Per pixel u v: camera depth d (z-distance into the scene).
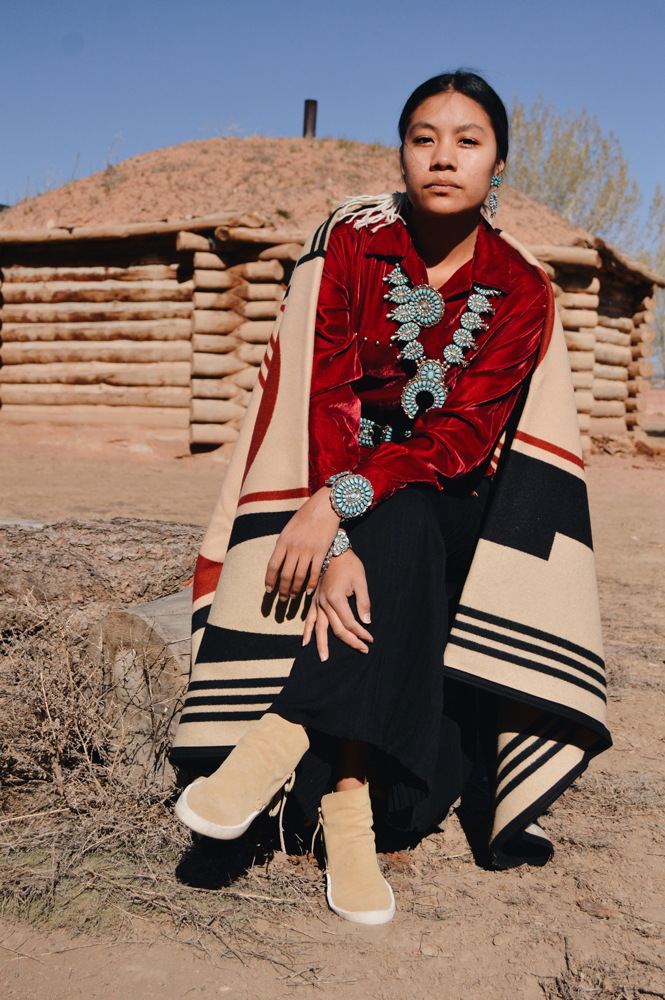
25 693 2.05
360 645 1.52
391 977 1.44
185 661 2.04
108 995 1.37
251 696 1.66
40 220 13.35
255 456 1.75
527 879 1.80
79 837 1.79
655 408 35.50
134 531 2.73
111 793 1.94
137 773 2.08
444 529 1.72
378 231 1.84
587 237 13.46
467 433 1.70
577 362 13.70
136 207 13.27
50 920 1.56
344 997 1.38
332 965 1.47
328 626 1.55
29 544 2.62
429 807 1.75
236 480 1.90
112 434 12.07
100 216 13.15
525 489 1.75
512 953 1.52
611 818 2.08
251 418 1.89
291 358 1.75
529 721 1.80
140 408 12.16
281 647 1.67
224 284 11.60
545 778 1.76
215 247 11.55
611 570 5.54
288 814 1.90
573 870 1.84
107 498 7.61
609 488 10.70
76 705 2.07
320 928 1.58
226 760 1.50
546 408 1.80
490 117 1.73
